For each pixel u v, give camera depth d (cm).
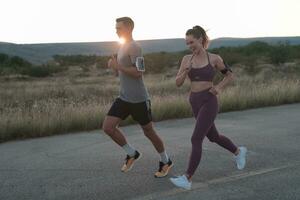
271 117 1277
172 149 851
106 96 2019
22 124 1060
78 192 597
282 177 651
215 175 665
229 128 1087
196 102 615
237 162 676
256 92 1603
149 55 5288
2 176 682
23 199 575
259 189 600
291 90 1681
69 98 1791
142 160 761
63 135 1062
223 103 1455
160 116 1278
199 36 609
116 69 629
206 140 916
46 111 1190
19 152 866
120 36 638
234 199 562
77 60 8075
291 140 923
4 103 1717
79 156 808
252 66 4141
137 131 1074
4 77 5403
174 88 2325
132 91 640
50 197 580
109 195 583
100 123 1156
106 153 827
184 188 598
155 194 584
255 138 950
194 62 616
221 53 5175
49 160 784
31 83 4172
